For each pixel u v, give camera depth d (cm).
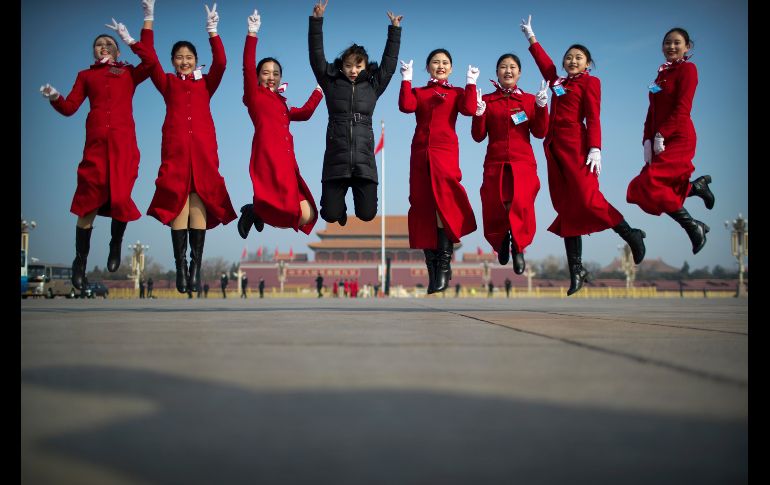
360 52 730
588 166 727
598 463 138
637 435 159
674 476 131
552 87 736
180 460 140
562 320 652
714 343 387
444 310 1008
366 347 361
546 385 227
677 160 710
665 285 8762
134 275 5234
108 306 1312
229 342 391
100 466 136
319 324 573
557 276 12356
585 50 743
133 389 220
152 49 747
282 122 760
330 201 745
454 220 719
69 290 3906
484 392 213
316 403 195
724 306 1550
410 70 732
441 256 740
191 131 746
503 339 416
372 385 226
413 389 218
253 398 203
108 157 718
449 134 731
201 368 269
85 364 282
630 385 227
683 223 713
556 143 738
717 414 181
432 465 136
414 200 738
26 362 290
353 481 127
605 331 489
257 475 130
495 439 155
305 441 153
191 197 761
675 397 205
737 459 141
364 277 9519
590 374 253
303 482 126
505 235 747
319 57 733
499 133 746
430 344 380
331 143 734
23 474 132
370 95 741
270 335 446
